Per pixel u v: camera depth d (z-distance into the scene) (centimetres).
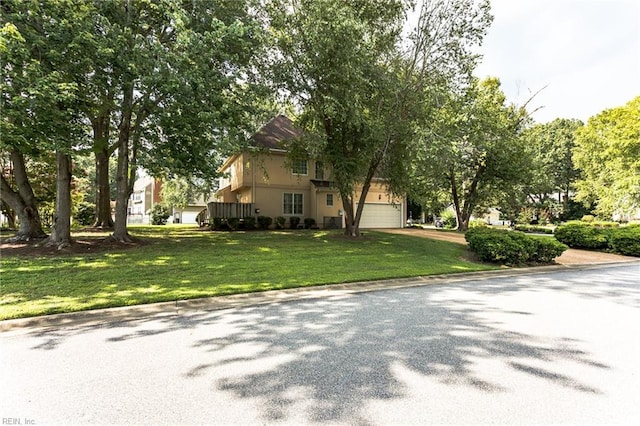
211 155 1203
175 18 946
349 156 1430
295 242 1361
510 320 505
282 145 1772
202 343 412
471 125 1744
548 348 395
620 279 901
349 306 589
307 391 293
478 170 2330
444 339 421
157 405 273
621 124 2402
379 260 1055
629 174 2353
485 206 2969
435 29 1278
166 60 959
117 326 485
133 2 1034
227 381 312
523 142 2245
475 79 1750
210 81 1016
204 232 1728
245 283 727
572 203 4444
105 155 1744
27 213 1183
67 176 1105
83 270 801
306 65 1220
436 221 3712
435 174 1437
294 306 592
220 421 251
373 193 2445
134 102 1095
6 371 337
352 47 1136
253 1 1206
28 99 784
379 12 1303
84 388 302
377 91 1285
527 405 273
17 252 981
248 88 1210
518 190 2681
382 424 247
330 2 1116
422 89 1323
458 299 645
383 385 304
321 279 779
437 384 306
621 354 379
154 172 1322
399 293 700
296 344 405
